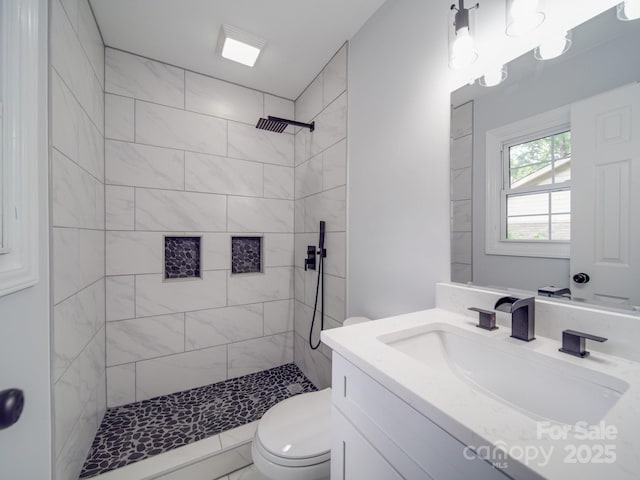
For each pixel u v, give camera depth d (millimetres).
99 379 1488
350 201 1566
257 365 2127
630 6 631
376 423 606
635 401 466
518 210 845
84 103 1257
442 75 1045
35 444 768
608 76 663
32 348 756
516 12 751
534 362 662
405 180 1205
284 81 2004
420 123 1134
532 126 806
